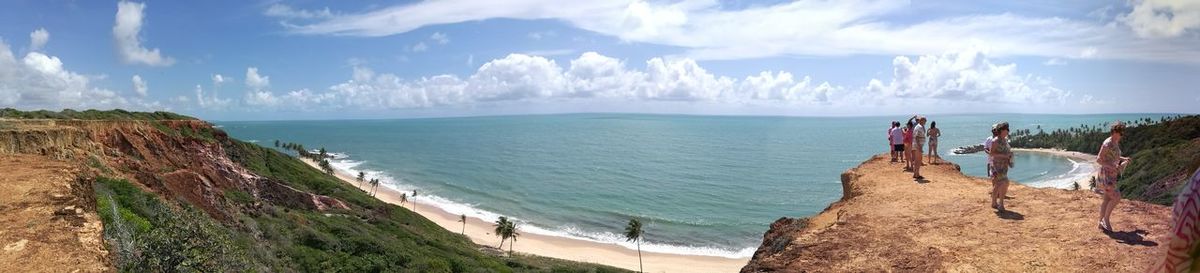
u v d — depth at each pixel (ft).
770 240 42.52
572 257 239.09
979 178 48.62
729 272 219.41
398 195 406.21
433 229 253.44
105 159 98.58
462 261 165.48
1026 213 34.09
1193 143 240.53
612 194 432.25
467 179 518.37
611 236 288.30
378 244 141.28
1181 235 6.81
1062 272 24.75
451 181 503.20
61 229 32.96
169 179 117.29
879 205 39.78
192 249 45.21
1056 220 31.89
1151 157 270.46
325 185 267.18
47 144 81.46
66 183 44.60
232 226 111.24
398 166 622.95
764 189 451.12
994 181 35.53
